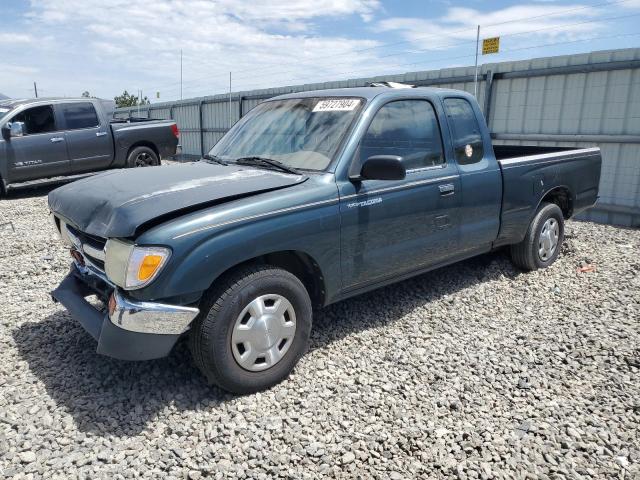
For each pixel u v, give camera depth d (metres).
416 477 2.43
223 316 2.88
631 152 8.02
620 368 3.40
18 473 2.42
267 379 3.11
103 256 3.05
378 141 3.69
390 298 4.59
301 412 2.91
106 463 2.50
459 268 5.39
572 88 8.56
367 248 3.61
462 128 4.39
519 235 4.99
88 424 2.79
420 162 3.98
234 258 2.91
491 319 4.21
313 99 4.07
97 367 3.37
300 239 3.18
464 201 4.27
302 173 3.46
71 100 11.11
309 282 3.58
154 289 2.72
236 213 2.94
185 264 2.75
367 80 12.16
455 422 2.84
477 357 3.56
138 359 2.78
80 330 3.94
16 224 7.96
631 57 7.77
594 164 5.80
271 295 3.09
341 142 3.53
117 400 3.01
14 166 10.33
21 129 10.23
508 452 2.60
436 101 4.20
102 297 3.31
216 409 2.93
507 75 9.36
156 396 3.04
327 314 4.23
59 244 6.58
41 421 2.81
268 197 3.10
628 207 8.13
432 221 4.03
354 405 2.99
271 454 2.56
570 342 3.76
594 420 2.84
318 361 3.46
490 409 2.97
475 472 2.45
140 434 2.72
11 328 3.98
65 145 10.91
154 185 3.15
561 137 8.78
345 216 3.40
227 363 2.93
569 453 2.59
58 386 3.16
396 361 3.50
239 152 4.04
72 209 3.22
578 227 7.92
